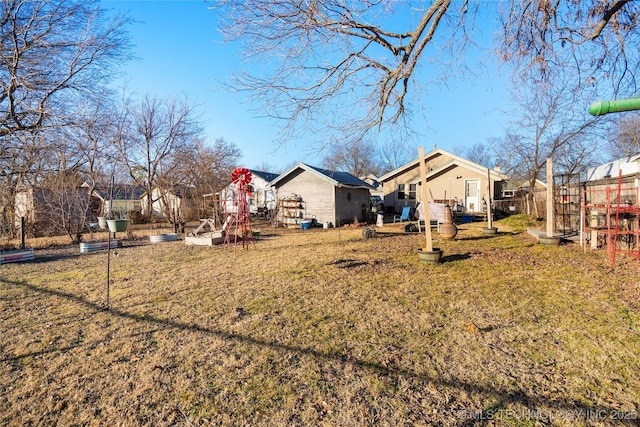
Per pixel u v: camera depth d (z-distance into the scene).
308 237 11.72
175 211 15.07
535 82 5.16
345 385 2.28
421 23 4.43
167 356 2.76
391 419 1.92
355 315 3.56
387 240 9.81
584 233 6.62
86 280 5.58
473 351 2.69
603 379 2.24
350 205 17.94
